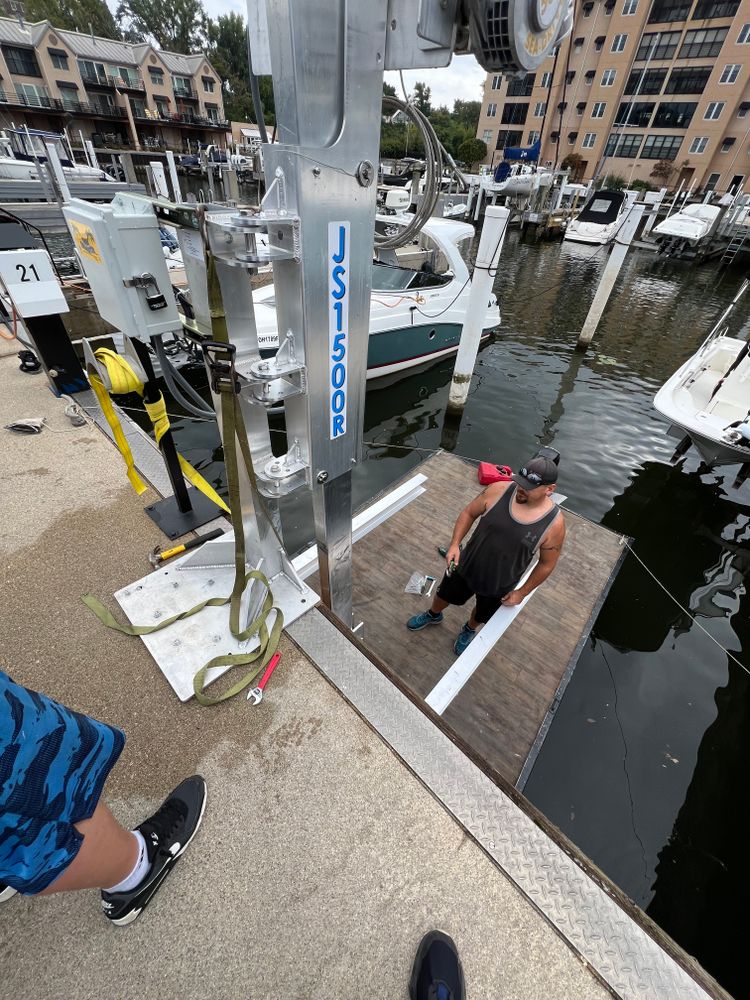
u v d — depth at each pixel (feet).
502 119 113.70
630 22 92.79
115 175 76.48
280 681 5.34
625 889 7.88
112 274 5.11
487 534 7.75
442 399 25.40
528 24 3.31
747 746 10.48
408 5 3.30
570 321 38.70
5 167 53.16
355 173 3.83
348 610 7.13
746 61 86.69
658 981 3.52
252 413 5.02
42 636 5.70
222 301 3.93
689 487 20.35
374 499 14.16
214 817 4.25
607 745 9.95
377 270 24.31
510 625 10.42
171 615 5.87
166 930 3.63
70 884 2.89
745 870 8.32
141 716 4.95
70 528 7.43
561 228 82.23
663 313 42.55
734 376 19.86
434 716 5.08
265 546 6.00
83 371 11.36
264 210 3.71
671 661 12.26
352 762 4.69
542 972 3.55
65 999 3.30
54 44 96.78
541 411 25.09
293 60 3.00
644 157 103.24
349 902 3.82
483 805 4.43
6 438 9.57
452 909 3.82
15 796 2.40
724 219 73.61
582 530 13.48
